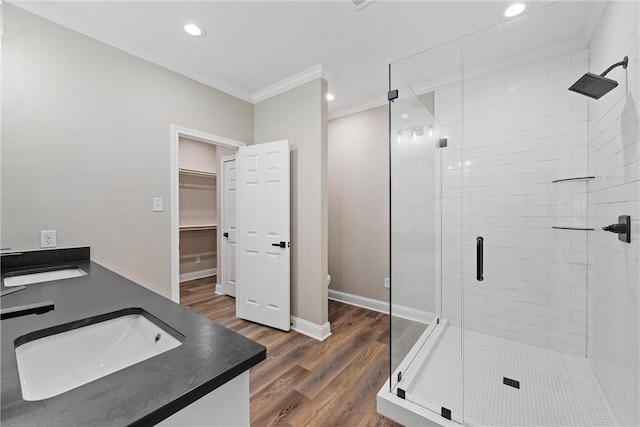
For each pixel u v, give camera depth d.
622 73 1.36
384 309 3.16
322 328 2.51
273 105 2.89
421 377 1.80
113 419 0.43
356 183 3.38
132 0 1.67
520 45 2.05
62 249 1.78
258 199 2.80
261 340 2.46
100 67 1.97
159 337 0.85
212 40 2.09
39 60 1.71
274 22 1.89
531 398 1.60
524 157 2.23
